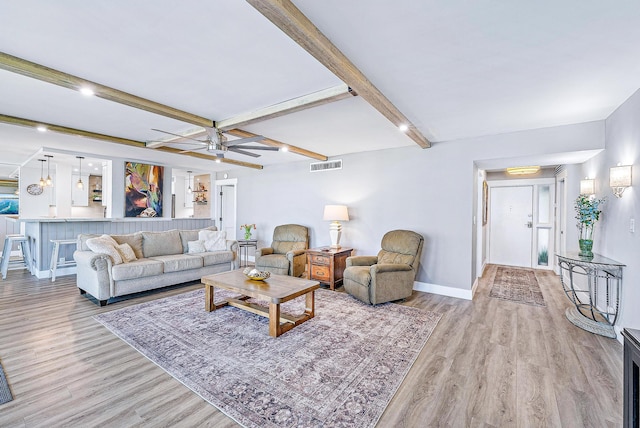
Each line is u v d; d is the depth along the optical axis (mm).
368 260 4465
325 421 1711
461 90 2619
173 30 1831
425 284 4523
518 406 1865
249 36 1894
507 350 2602
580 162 4250
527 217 6570
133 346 2582
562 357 2482
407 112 3166
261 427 1660
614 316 3033
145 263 3994
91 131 4234
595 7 1545
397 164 4828
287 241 5742
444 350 2596
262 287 3074
